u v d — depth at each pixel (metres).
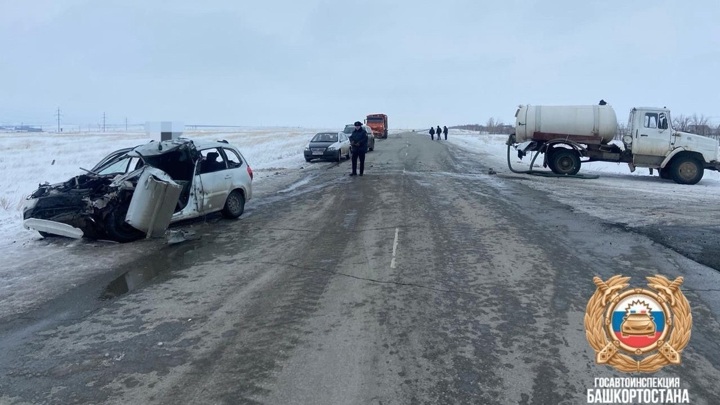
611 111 18.05
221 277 5.91
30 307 5.02
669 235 7.85
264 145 39.47
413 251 6.94
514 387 3.32
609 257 6.52
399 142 48.59
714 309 4.65
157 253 7.12
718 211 10.24
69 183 8.71
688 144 16.59
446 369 3.57
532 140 18.95
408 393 3.26
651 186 15.55
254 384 3.40
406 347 3.93
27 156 28.52
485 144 44.25
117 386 3.41
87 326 4.50
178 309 4.88
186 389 3.35
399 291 5.26
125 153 9.20
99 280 5.89
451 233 8.08
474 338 4.07
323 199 12.18
